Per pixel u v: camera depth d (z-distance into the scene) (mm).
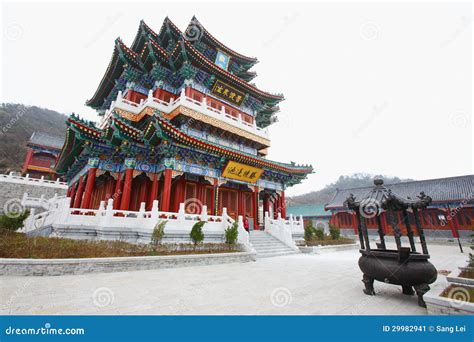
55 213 17312
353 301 7945
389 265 8102
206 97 30281
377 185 9750
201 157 23500
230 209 28234
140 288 8961
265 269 13820
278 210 31797
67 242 13055
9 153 74938
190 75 28391
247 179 27391
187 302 7559
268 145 33062
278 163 29922
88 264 11148
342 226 55094
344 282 10695
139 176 26438
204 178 24703
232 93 32406
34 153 55406
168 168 21375
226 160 24641
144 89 30891
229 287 9445
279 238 24891
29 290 8164
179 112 24812
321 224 61469
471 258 11031
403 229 44969
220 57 34312
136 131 20375
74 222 16250
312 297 8336
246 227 24141
